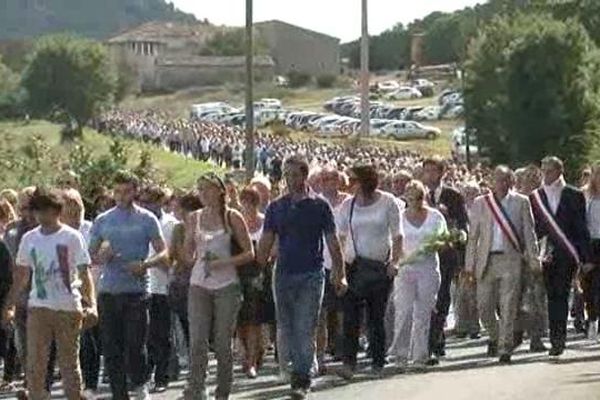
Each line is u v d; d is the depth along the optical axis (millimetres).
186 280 21203
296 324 18688
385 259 21062
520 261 22391
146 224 18594
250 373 22141
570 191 22891
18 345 19781
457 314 27344
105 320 18594
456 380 19641
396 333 22000
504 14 109812
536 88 92750
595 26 110875
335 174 22562
